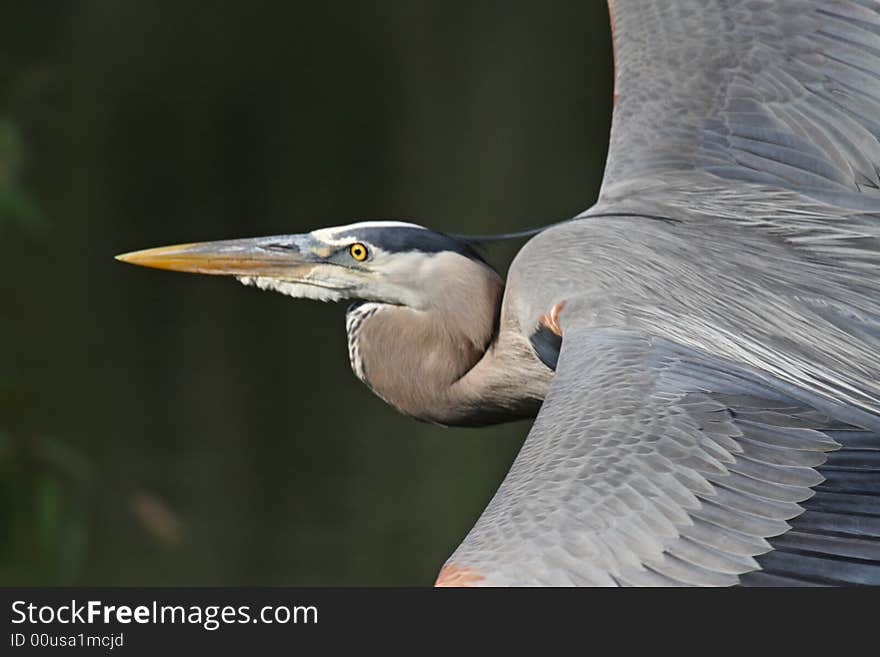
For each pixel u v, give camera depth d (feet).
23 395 43.11
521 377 21.56
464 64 75.87
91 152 67.31
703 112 21.25
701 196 20.30
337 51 75.72
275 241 22.86
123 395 48.06
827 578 13.03
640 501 13.73
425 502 42.57
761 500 13.71
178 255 22.98
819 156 20.36
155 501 40.60
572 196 64.18
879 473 14.05
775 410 14.98
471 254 22.63
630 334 17.13
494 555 13.48
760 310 17.75
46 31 72.28
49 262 58.08
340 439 46.21
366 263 22.44
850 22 20.59
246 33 75.66
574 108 72.08
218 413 47.24
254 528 41.52
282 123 71.67
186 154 68.54
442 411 22.53
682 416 14.80
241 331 53.47
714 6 21.81
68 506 40.50
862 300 17.90
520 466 14.69
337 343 52.75
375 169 67.67
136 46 73.97
